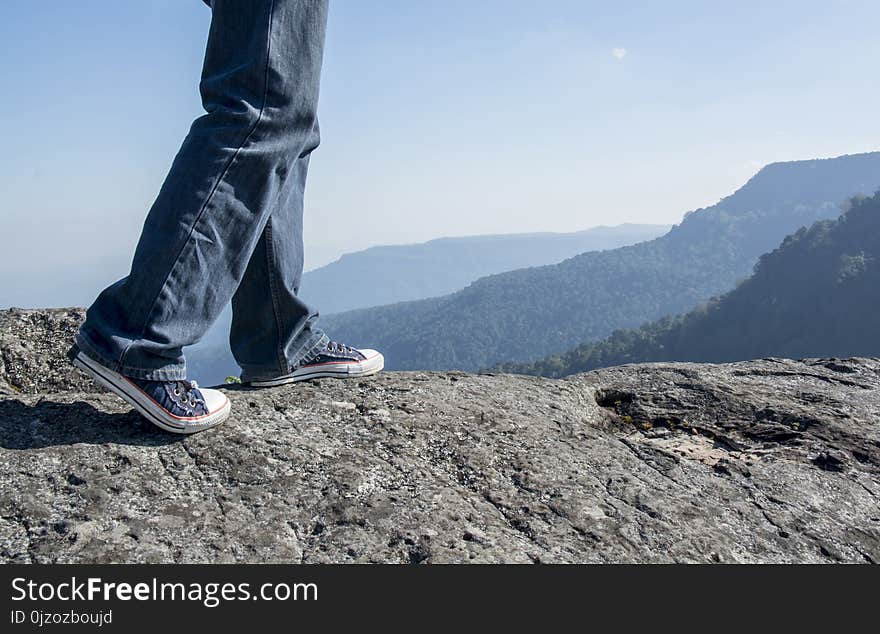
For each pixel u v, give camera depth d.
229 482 1.22
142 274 1.26
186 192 1.29
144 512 1.11
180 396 1.33
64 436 1.30
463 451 1.46
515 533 1.20
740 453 1.73
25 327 1.97
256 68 1.31
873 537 1.38
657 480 1.46
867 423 1.92
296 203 1.60
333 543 1.10
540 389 1.97
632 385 2.18
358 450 1.39
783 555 1.27
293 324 1.65
